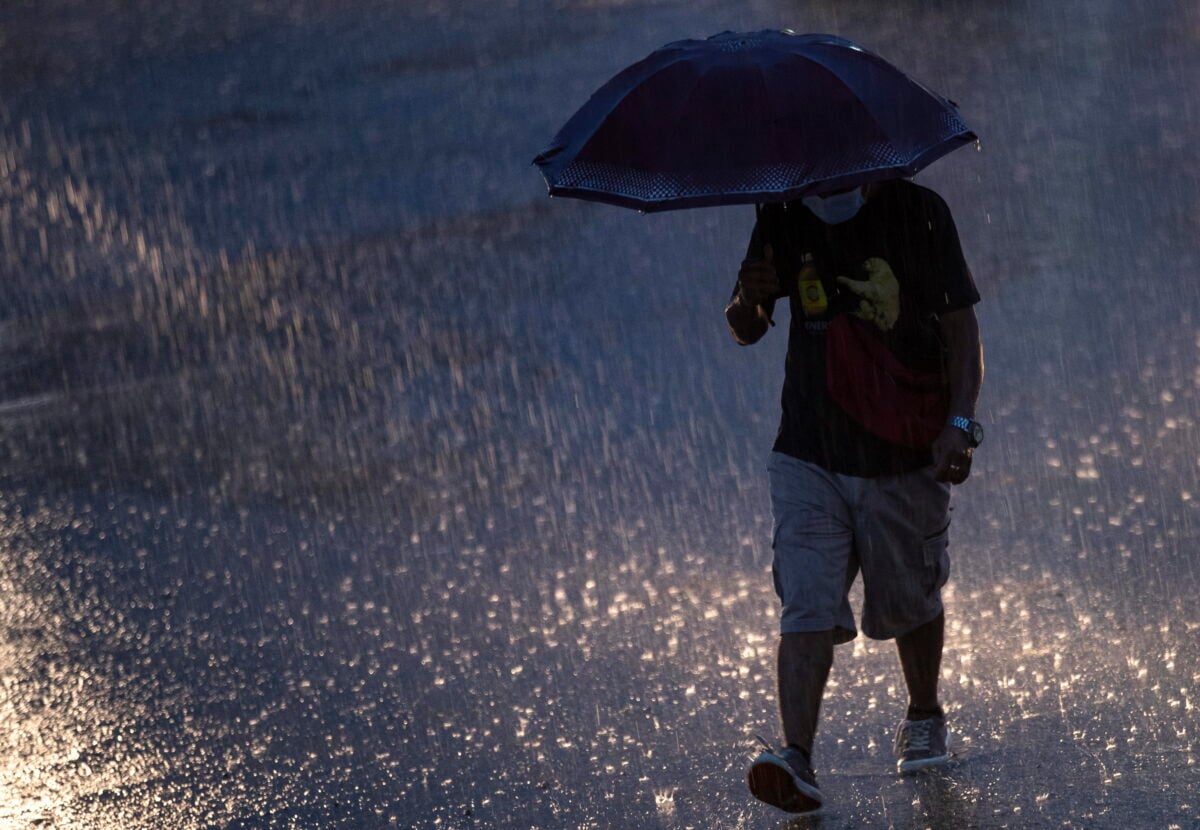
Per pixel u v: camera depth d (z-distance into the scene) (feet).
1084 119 156.04
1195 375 85.46
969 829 41.52
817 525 43.86
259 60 262.88
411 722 52.54
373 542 71.92
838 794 44.55
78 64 277.44
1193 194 125.08
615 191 41.11
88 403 99.71
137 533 75.66
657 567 66.18
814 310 43.88
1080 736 46.88
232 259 136.67
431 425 89.45
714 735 49.57
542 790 46.47
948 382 44.11
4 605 67.67
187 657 60.13
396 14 304.09
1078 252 112.57
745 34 43.68
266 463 85.10
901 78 41.78
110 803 47.73
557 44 244.83
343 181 164.76
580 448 83.56
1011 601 59.21
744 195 40.04
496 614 62.23
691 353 98.99
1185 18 209.97
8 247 149.89
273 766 49.75
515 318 110.32
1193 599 57.67
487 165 165.78
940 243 43.37
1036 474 73.41
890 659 55.11
